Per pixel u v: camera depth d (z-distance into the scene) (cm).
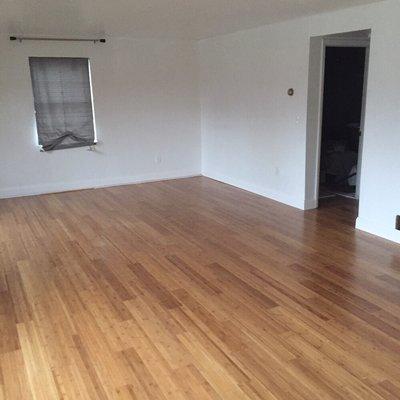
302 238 437
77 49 632
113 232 466
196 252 405
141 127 700
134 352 254
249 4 414
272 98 565
